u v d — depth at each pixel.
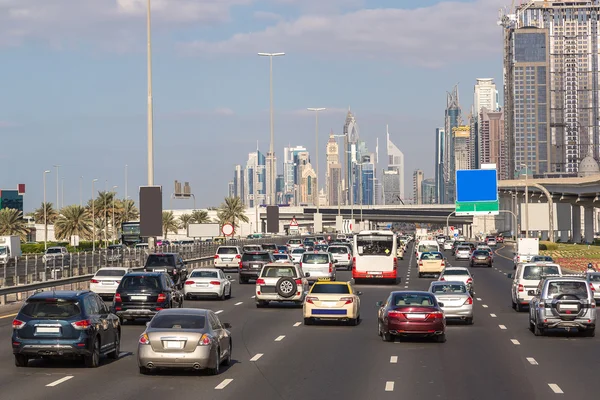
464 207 111.25
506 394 19.53
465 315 38.34
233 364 25.16
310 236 191.12
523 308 46.53
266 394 19.55
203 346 22.19
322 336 33.53
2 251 99.44
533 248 100.06
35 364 24.88
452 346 30.23
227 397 19.11
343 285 38.38
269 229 118.44
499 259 122.88
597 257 119.62
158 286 36.81
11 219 154.62
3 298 46.47
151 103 67.19
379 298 54.53
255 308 47.03
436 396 19.25
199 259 91.69
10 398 18.83
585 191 166.12
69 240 159.38
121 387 20.53
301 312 44.69
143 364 22.16
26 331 23.47
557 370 23.94
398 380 21.92
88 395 19.30
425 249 100.94
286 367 24.52
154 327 22.45
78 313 23.73
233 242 126.19
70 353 23.38
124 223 140.12
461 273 52.81
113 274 50.56
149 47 67.06
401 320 30.94
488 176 110.75
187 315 22.89
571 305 32.88
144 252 83.81
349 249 90.94
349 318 37.53
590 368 24.39
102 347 24.81
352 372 23.47
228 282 54.41
